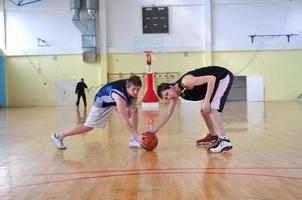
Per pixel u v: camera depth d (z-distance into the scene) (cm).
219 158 412
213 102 450
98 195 277
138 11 1836
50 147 531
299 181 303
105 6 1823
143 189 291
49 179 334
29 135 694
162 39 1666
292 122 799
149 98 1395
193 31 1838
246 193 272
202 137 596
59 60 1866
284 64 1850
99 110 473
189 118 958
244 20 1834
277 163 377
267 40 1839
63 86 1870
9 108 1741
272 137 573
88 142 571
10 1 1842
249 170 349
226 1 1827
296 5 1823
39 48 1861
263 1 1825
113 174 347
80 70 1864
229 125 758
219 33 1841
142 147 473
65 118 1087
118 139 597
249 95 1853
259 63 1852
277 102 1681
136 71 1850
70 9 1833
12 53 1855
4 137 674
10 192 294
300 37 1833
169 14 1836
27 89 1877
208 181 311
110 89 448
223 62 1853
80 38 1855
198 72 447
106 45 1841
